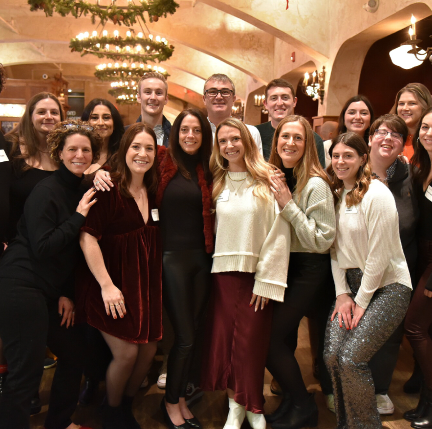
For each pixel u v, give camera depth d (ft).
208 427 7.92
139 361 7.51
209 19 33.96
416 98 10.09
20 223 6.98
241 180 7.60
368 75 25.99
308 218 7.38
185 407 7.93
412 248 8.38
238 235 7.39
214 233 7.85
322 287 7.84
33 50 46.03
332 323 7.49
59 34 36.37
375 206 6.98
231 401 7.69
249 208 7.35
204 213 7.63
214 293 7.71
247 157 7.54
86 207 6.74
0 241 6.87
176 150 7.89
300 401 7.82
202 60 41.29
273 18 24.31
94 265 6.81
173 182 7.70
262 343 7.43
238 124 7.45
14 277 6.51
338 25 23.39
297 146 7.40
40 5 17.75
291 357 7.80
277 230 7.32
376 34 21.31
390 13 18.45
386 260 7.00
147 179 7.64
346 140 7.27
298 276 7.67
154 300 7.34
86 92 63.72
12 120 40.40
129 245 7.16
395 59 12.80
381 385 8.32
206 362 7.63
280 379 7.84
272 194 7.50
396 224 7.09
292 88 10.03
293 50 30.37
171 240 7.63
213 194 7.72
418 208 8.32
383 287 7.21
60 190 6.81
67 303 7.14
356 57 23.75
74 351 7.16
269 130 10.30
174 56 40.93
